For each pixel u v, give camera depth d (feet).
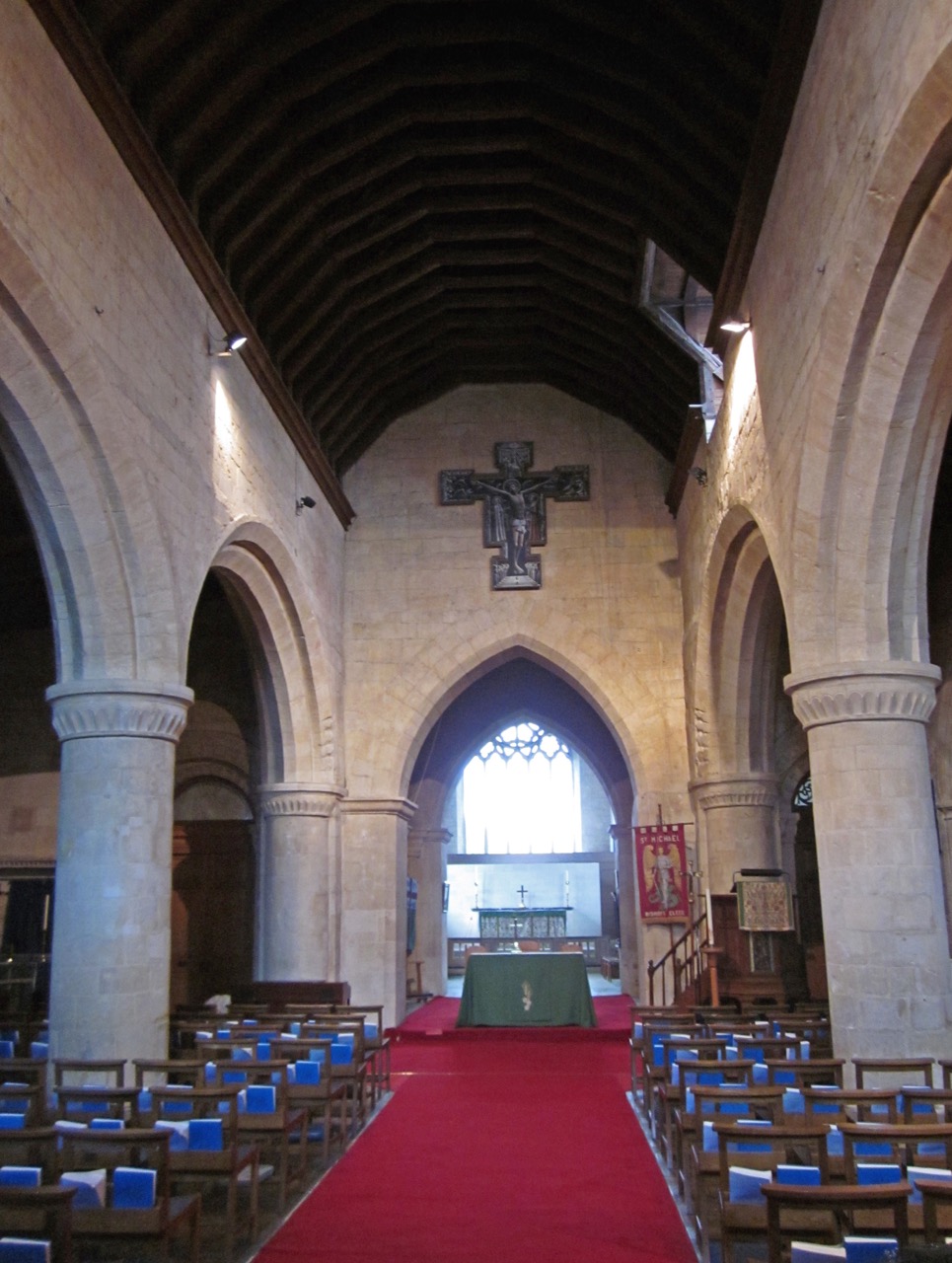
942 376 32.24
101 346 34.99
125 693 36.81
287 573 56.49
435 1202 27.84
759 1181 19.81
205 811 69.87
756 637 58.34
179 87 38.47
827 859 36.06
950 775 54.19
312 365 59.21
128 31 35.76
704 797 62.13
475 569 70.85
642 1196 28.22
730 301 47.09
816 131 33.65
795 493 37.32
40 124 31.58
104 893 35.88
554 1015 62.64
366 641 69.92
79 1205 20.40
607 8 41.01
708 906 56.59
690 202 46.21
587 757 88.89
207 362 45.19
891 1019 33.88
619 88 44.83
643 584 70.38
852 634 35.99
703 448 58.08
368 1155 32.91
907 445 33.40
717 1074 29.04
